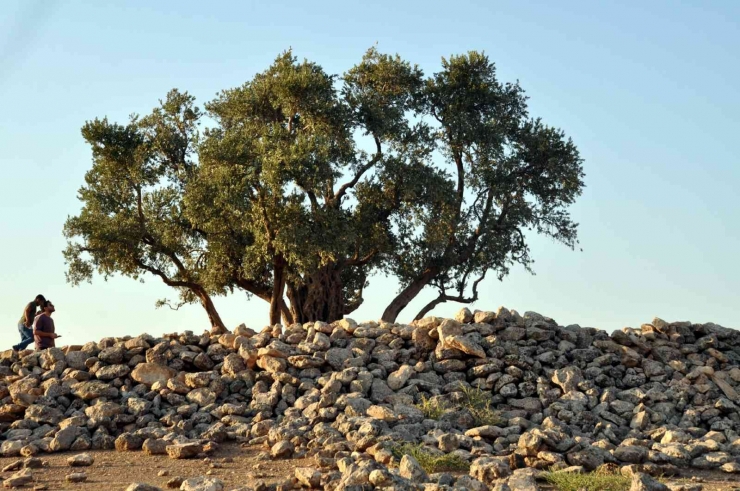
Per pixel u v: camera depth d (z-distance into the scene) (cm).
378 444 1093
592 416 1320
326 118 2572
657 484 884
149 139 2761
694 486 919
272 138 2434
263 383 1436
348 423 1205
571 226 2953
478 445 1133
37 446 1254
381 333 1548
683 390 1417
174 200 2670
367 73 2775
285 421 1289
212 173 2453
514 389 1386
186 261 2716
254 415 1360
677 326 1612
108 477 1060
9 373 1561
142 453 1216
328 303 2659
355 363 1452
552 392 1383
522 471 1001
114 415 1368
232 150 2412
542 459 1061
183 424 1314
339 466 1016
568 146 2883
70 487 996
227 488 968
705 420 1350
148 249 2653
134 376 1473
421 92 2842
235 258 2598
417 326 1536
